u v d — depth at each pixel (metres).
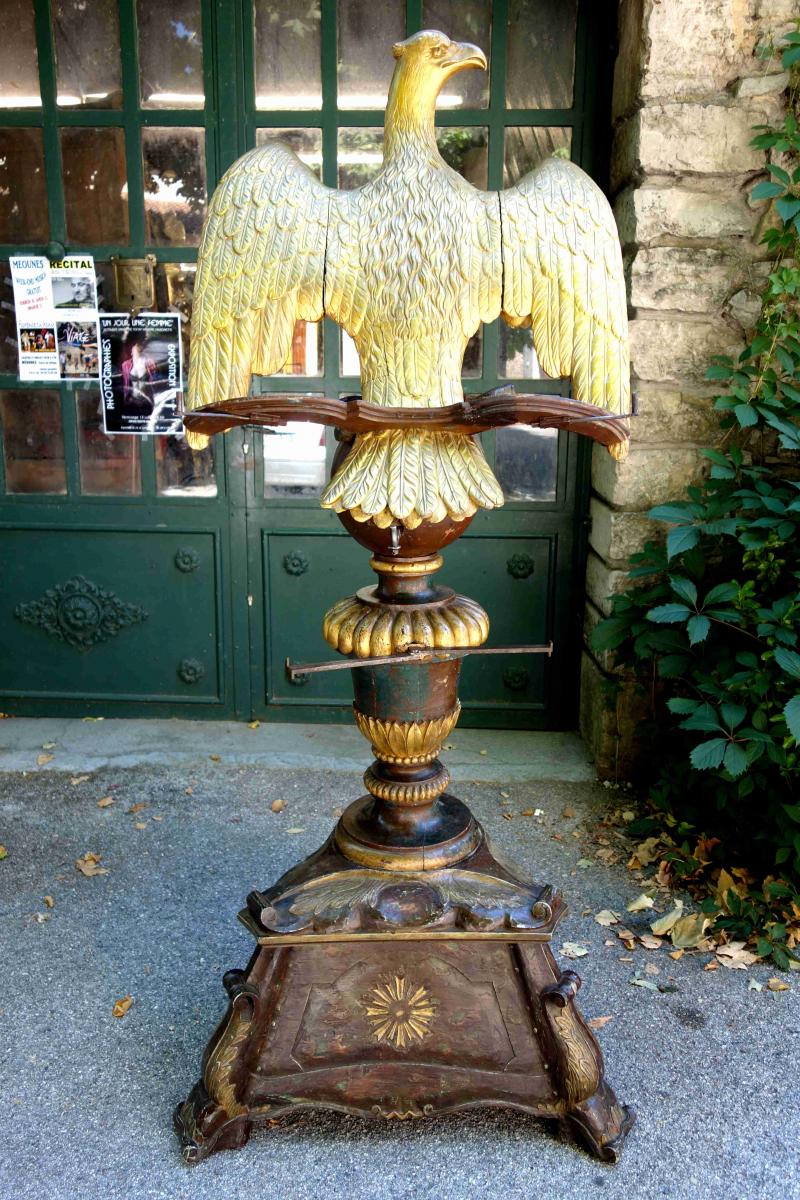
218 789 3.29
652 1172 1.80
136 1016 2.21
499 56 3.22
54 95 3.29
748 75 2.80
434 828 1.83
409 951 1.76
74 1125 1.91
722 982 2.34
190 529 3.60
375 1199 1.75
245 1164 1.82
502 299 1.57
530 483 3.52
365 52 3.26
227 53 3.24
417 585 1.77
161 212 3.38
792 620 2.56
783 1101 1.97
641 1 2.83
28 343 3.48
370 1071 1.83
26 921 2.56
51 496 3.60
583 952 2.44
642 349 2.98
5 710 3.81
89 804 3.19
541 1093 1.84
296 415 1.49
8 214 3.41
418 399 1.61
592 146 3.28
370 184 1.58
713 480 2.88
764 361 2.86
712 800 2.92
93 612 3.69
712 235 2.90
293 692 3.75
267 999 1.77
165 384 3.48
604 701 3.28
